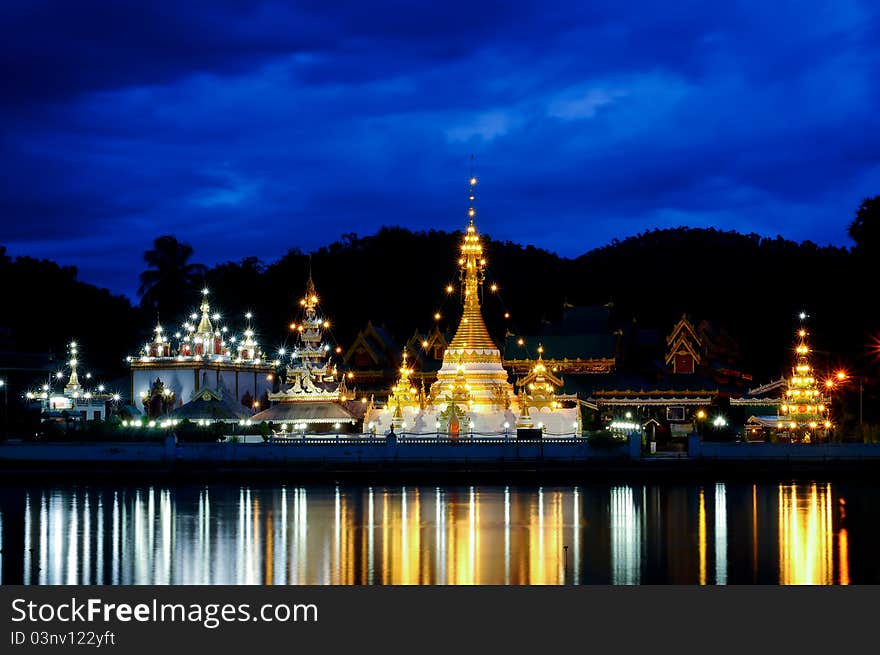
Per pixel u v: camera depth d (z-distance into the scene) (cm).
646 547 7356
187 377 14225
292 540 7644
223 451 11588
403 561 6919
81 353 19675
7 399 15100
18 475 11125
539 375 13088
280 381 16662
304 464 11494
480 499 9869
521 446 11562
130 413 14238
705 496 10062
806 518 8612
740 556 7056
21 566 6800
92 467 11488
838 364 14612
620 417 15938
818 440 13450
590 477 11188
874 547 7331
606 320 17675
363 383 17675
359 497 10044
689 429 15762
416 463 11462
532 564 6819
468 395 12425
